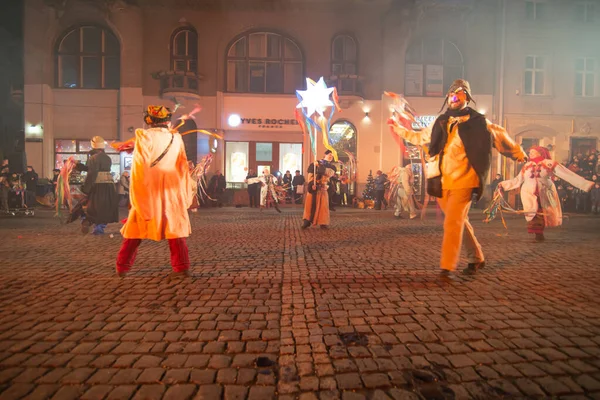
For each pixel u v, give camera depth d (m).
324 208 9.91
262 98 21.88
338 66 22.41
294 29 22.02
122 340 2.93
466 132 4.55
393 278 4.79
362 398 2.18
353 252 6.59
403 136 5.34
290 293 4.14
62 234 8.77
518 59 22.08
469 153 4.51
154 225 4.57
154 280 4.67
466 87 4.70
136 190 4.53
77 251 6.59
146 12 21.39
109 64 21.78
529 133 22.17
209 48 21.56
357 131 21.95
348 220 12.72
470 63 22.39
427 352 2.75
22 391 2.22
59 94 21.47
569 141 22.36
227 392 2.23
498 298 4.01
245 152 21.98
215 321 3.33
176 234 4.65
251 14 21.78
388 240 8.03
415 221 12.34
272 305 3.76
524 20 22.00
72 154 21.61
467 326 3.23
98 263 5.61
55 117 21.52
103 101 21.59
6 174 15.38
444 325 3.25
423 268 5.35
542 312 3.59
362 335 3.04
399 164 21.91
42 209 17.64
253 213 15.72
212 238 8.31
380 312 3.56
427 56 22.73
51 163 21.39
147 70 21.53
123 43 21.14
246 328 3.18
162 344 2.86
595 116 22.50
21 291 4.19
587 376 2.42
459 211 4.63
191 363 2.57
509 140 4.96
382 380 2.37
